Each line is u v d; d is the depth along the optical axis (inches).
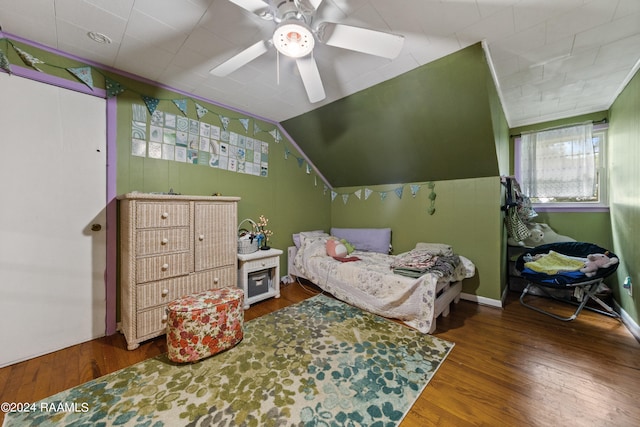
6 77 63.8
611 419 48.2
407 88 88.3
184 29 63.0
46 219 69.6
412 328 84.0
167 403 51.7
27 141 66.7
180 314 64.0
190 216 82.8
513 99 103.5
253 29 63.1
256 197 122.3
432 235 123.1
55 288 71.1
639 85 79.3
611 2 53.4
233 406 50.9
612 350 71.6
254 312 96.5
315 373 61.0
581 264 97.1
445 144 103.0
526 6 55.2
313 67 64.2
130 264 70.6
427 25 61.5
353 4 54.6
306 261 122.0
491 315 95.8
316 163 150.3
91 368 63.2
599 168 117.0
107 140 79.4
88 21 59.7
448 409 50.4
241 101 105.4
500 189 104.2
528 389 56.1
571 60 76.3
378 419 47.9
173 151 93.7
